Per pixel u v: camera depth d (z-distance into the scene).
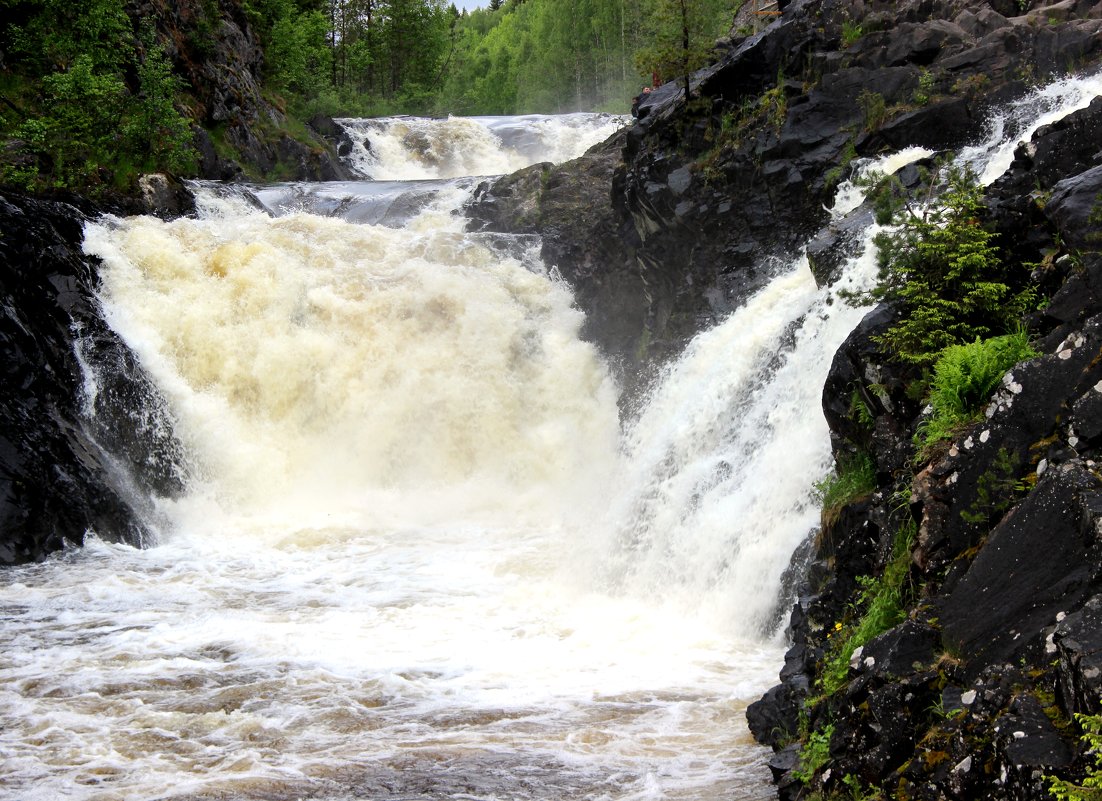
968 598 7.09
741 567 13.32
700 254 20.70
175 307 22.06
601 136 46.09
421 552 17.81
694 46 22.09
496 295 24.12
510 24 93.06
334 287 23.42
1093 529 6.46
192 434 21.09
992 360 9.13
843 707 7.42
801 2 21.59
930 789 6.35
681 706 10.66
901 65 19.14
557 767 9.29
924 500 8.46
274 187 31.33
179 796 8.83
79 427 19.56
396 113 63.34
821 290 15.12
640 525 15.75
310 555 17.81
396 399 22.44
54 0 29.56
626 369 23.11
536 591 15.48
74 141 26.52
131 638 13.33
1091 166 10.89
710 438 16.36
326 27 56.22
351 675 11.87
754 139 20.14
